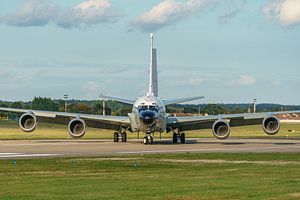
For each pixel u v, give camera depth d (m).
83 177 54.91
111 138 150.62
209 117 117.88
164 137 160.00
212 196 43.03
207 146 107.50
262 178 53.81
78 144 114.56
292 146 107.44
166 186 48.28
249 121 121.25
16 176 55.75
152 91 133.12
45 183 50.31
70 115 118.31
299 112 117.81
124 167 64.25
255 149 97.12
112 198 42.28
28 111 118.94
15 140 134.62
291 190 45.81
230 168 63.19
